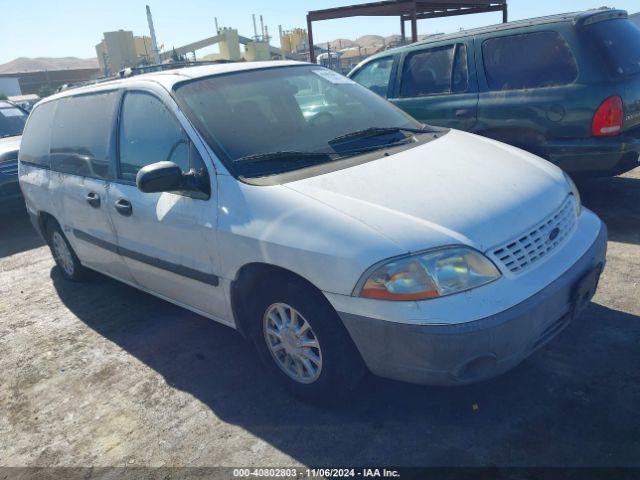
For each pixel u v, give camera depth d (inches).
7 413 128.6
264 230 106.3
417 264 91.0
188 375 134.5
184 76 137.4
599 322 133.0
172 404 123.6
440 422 106.2
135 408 124.0
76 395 132.4
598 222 119.5
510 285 93.7
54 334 166.9
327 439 105.8
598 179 247.0
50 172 184.2
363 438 104.7
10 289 210.7
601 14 194.2
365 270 93.0
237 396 123.3
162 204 129.8
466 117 215.3
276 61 157.2
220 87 135.5
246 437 109.7
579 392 109.4
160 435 113.8
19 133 353.4
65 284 209.0
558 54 192.4
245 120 128.3
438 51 227.0
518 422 103.4
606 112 181.8
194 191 120.6
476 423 104.7
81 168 165.6
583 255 106.7
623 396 106.8
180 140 127.1
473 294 91.3
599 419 101.6
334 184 107.3
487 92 209.5
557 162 195.5
